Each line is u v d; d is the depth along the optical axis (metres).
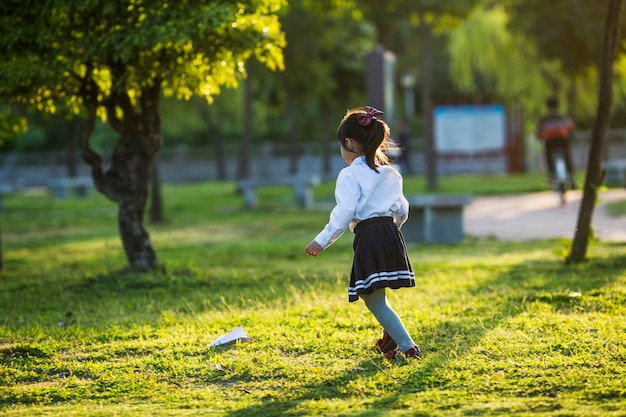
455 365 10.37
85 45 16.72
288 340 12.17
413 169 82.38
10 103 18.84
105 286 18.22
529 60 63.81
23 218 44.62
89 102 18.84
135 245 19.69
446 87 103.75
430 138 52.25
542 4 45.62
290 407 9.09
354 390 9.59
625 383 9.42
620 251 21.50
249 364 10.88
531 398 9.09
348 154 11.00
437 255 23.89
